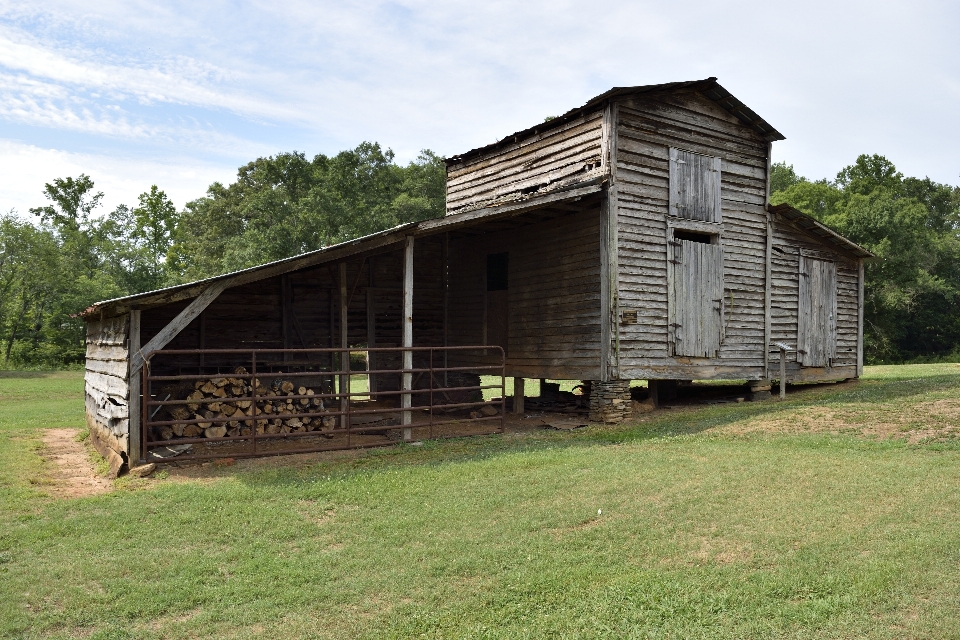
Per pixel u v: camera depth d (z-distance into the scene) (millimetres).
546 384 21406
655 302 16031
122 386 11344
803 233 19641
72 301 53500
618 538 7191
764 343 18375
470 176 20969
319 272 17797
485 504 8547
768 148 18594
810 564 6262
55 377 39438
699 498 8461
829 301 20422
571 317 16312
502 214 14484
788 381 19156
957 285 50750
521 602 5793
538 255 17500
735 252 17781
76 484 10523
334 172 52719
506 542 7203
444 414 17500
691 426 14156
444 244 20281
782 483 9016
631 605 5633
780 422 13781
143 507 8734
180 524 8047
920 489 8430
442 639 5227
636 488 9047
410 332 13445
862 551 6551
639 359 15695
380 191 58188
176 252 75000
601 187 15125
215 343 16172
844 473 9375
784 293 19031
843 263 21000
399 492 9203
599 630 5266
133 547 7348
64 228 69625
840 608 5422
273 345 16859
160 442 11102
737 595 5730
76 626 5617
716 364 17172
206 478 10297
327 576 6457
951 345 50062
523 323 17875
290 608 5832
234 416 12461
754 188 18297
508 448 12367
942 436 11414
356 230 49062
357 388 30141
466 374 19891
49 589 6266
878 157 62344
